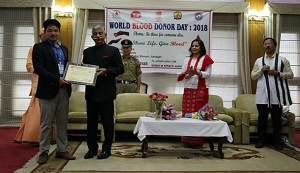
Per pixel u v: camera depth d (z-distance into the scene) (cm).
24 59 634
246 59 627
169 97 544
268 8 632
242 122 475
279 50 639
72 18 619
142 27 619
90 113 353
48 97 324
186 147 437
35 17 616
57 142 348
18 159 349
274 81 439
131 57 535
